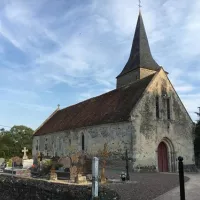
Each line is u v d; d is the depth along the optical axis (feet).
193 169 84.07
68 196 28.07
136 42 117.29
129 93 84.99
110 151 76.43
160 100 80.02
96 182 26.32
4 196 39.68
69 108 126.11
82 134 91.66
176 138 81.51
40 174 63.16
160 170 77.10
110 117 79.61
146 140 73.00
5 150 161.89
